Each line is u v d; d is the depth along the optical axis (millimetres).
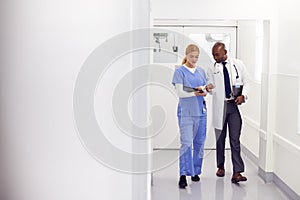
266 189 2420
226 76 2264
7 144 575
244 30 2490
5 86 563
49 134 580
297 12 2281
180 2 2480
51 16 564
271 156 2537
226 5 2498
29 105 570
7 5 555
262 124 2535
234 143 2428
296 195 2248
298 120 2270
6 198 584
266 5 2508
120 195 638
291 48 2357
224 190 2328
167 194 2180
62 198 593
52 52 568
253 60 2459
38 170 584
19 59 562
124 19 626
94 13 586
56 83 573
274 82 2496
